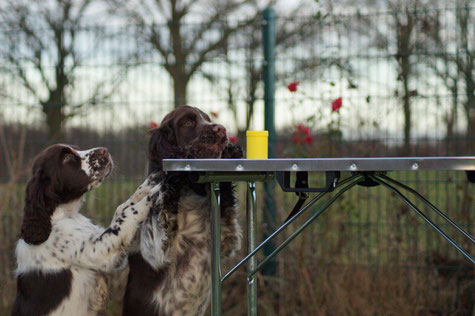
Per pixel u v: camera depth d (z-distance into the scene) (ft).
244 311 18.63
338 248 18.21
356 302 17.44
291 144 19.04
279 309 18.34
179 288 10.99
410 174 18.84
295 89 17.48
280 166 8.02
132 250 11.53
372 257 18.74
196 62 19.76
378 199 18.48
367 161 7.75
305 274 17.69
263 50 19.26
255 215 10.89
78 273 11.55
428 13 18.38
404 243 18.44
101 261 11.28
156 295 10.98
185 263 11.01
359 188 18.63
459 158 7.50
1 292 18.97
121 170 20.10
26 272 11.58
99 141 20.40
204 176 8.72
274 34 19.25
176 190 10.54
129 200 11.89
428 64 18.40
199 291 11.20
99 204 20.25
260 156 9.34
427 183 18.51
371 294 17.67
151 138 12.14
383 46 18.75
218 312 9.02
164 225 10.51
